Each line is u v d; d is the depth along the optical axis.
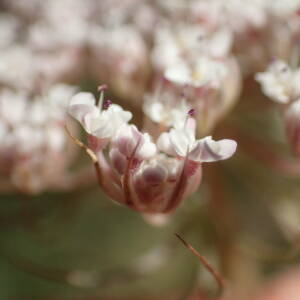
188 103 0.09
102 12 0.11
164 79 0.09
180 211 0.11
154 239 0.12
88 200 0.11
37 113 0.10
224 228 0.10
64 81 0.11
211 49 0.10
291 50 0.10
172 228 0.12
